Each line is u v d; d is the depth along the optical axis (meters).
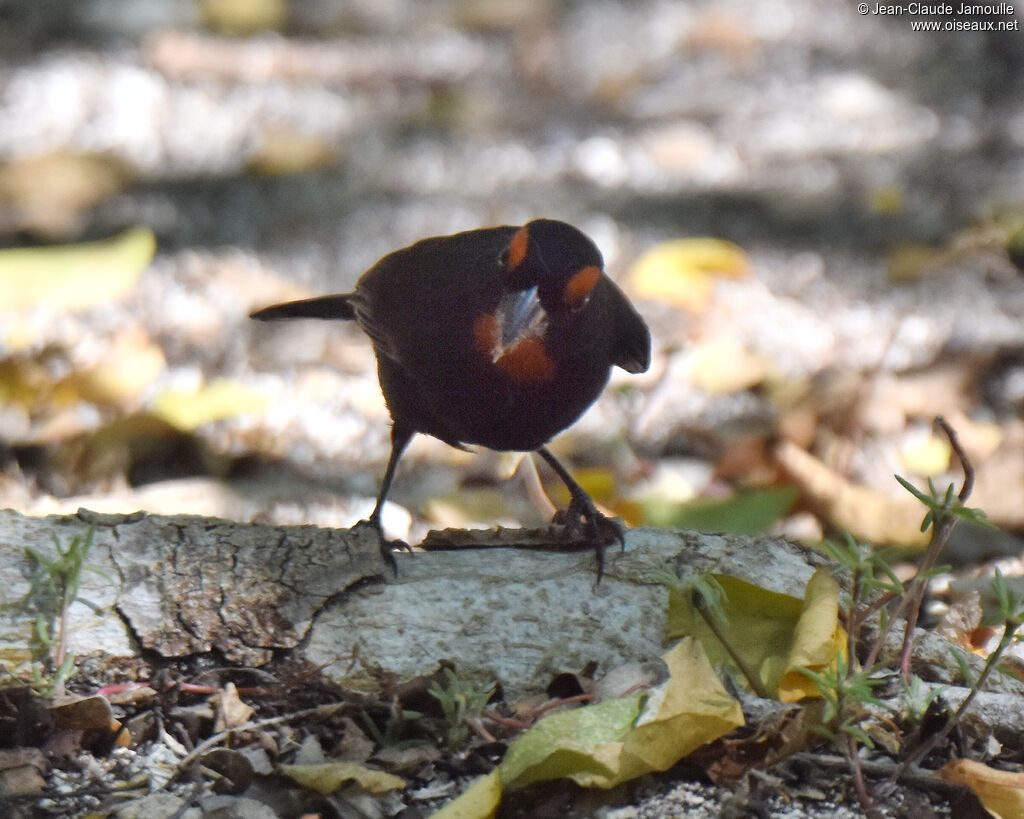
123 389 11.16
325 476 10.52
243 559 6.48
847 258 14.08
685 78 18.28
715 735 5.68
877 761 5.93
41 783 5.80
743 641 6.32
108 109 16.47
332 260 13.76
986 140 16.73
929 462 10.77
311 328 12.66
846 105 17.53
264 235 14.14
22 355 11.16
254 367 11.91
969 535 9.50
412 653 6.34
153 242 13.89
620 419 11.29
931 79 18.45
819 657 5.90
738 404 11.45
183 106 16.75
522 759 5.55
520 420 7.61
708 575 6.11
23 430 10.64
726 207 15.16
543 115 17.27
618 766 5.58
